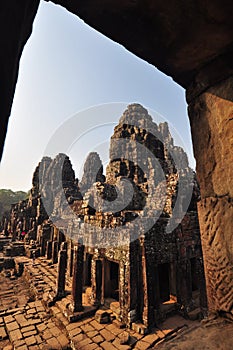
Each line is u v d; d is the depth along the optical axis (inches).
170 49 83.7
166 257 453.1
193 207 580.7
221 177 84.4
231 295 76.5
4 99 37.6
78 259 472.7
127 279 408.2
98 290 483.2
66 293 539.5
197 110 98.7
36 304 521.3
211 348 65.3
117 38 82.2
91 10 71.4
